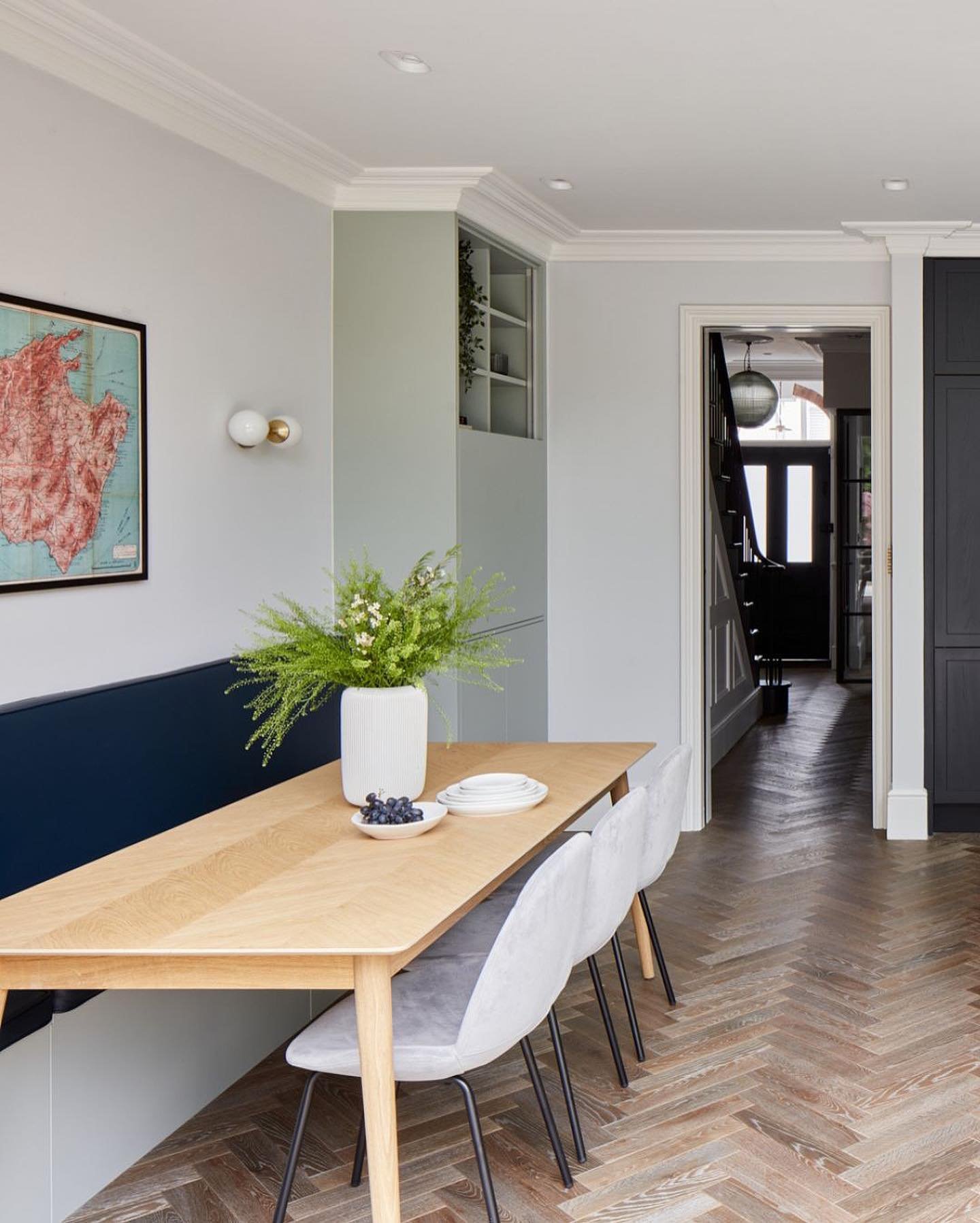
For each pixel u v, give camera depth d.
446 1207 2.64
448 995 2.56
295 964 2.08
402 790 2.99
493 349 5.71
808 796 6.55
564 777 3.32
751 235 5.61
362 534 4.84
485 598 3.86
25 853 2.76
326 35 3.30
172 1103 3.06
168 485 3.74
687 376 5.76
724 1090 3.18
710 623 7.29
